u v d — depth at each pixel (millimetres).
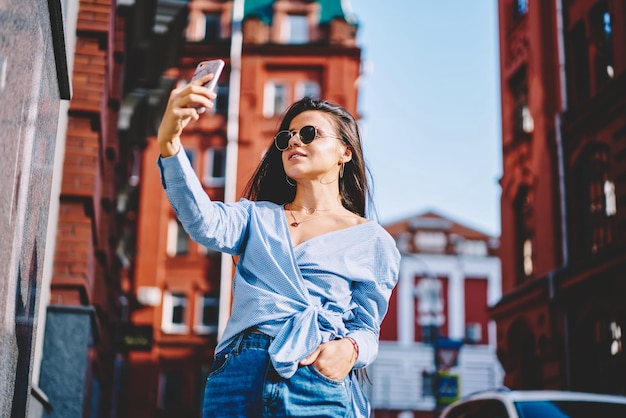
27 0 2771
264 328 2432
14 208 2752
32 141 3049
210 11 36781
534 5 21250
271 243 2537
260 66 36156
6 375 2836
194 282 34469
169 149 2400
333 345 2445
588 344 18062
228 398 2383
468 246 57781
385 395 52031
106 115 11164
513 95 23094
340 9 37938
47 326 9078
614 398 7750
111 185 12703
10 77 2553
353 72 36344
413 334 55312
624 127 16719
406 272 56438
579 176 18922
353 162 2898
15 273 2854
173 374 33938
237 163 34562
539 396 7668
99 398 14953
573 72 19625
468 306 56062
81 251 9922
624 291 16312
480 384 53469
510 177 22547
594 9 18625
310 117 2795
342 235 2617
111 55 11148
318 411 2393
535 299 20188
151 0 13203
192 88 2361
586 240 18578
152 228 34656
